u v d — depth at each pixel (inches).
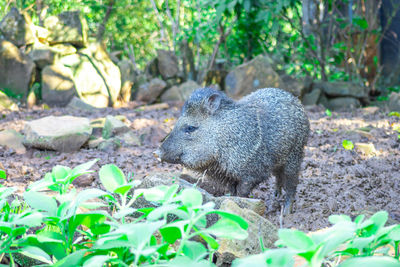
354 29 311.0
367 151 167.9
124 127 182.2
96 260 57.4
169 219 91.3
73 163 154.1
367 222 59.2
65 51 261.7
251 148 111.1
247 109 113.5
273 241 85.7
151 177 102.3
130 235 57.2
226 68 319.0
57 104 251.3
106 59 274.8
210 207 62.6
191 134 110.6
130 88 276.2
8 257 80.3
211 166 113.3
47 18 264.4
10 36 255.8
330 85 279.1
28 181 134.3
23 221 64.2
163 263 60.5
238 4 270.8
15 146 168.4
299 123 120.0
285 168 120.4
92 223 69.6
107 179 73.1
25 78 251.3
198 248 62.5
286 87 267.1
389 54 331.3
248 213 87.5
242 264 51.1
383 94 324.5
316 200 125.8
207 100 110.3
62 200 72.1
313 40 289.6
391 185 134.7
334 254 65.5
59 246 68.0
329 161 158.9
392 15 311.3
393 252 79.6
